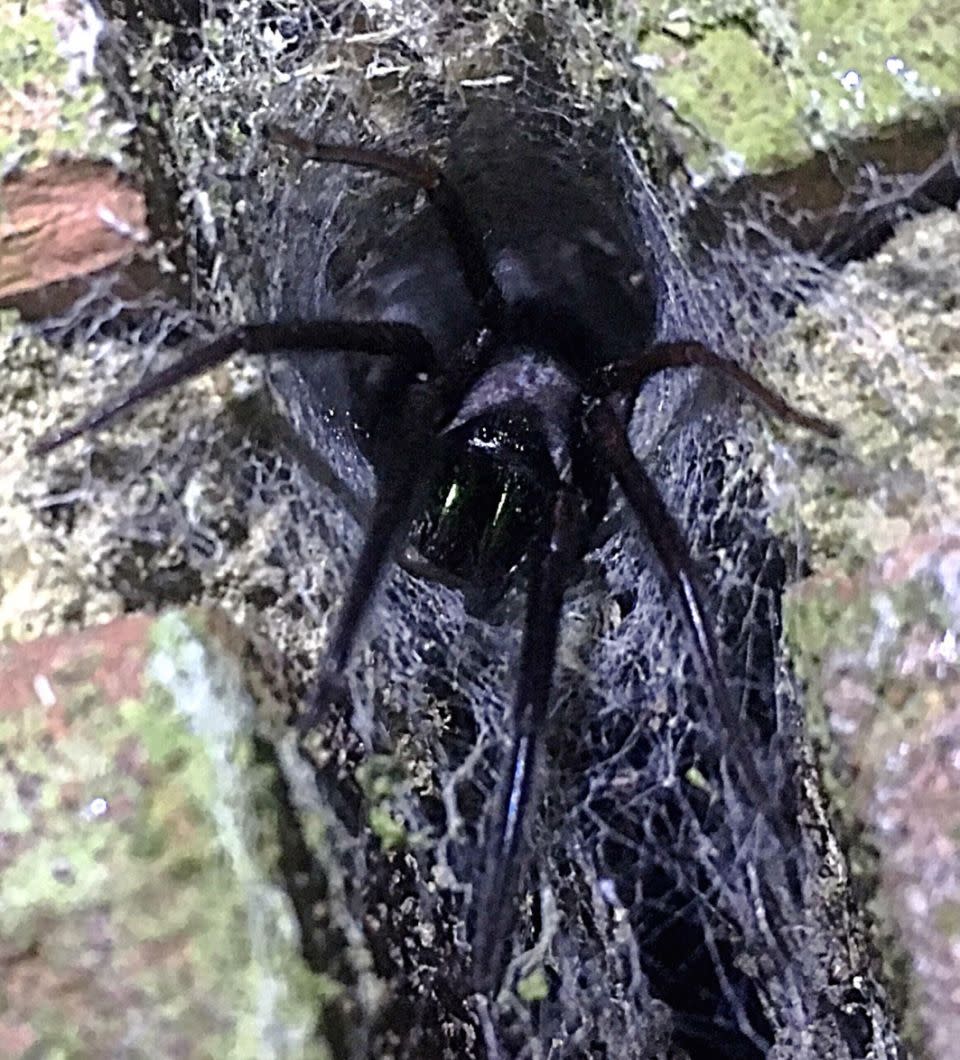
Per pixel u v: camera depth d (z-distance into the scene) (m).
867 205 0.08
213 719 0.07
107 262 0.08
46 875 0.07
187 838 0.07
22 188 0.08
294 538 0.08
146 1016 0.07
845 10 0.08
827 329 0.08
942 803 0.07
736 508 0.08
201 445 0.08
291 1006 0.07
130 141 0.08
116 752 0.07
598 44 0.08
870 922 0.07
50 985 0.07
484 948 0.07
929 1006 0.07
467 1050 0.08
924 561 0.07
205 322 0.08
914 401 0.08
